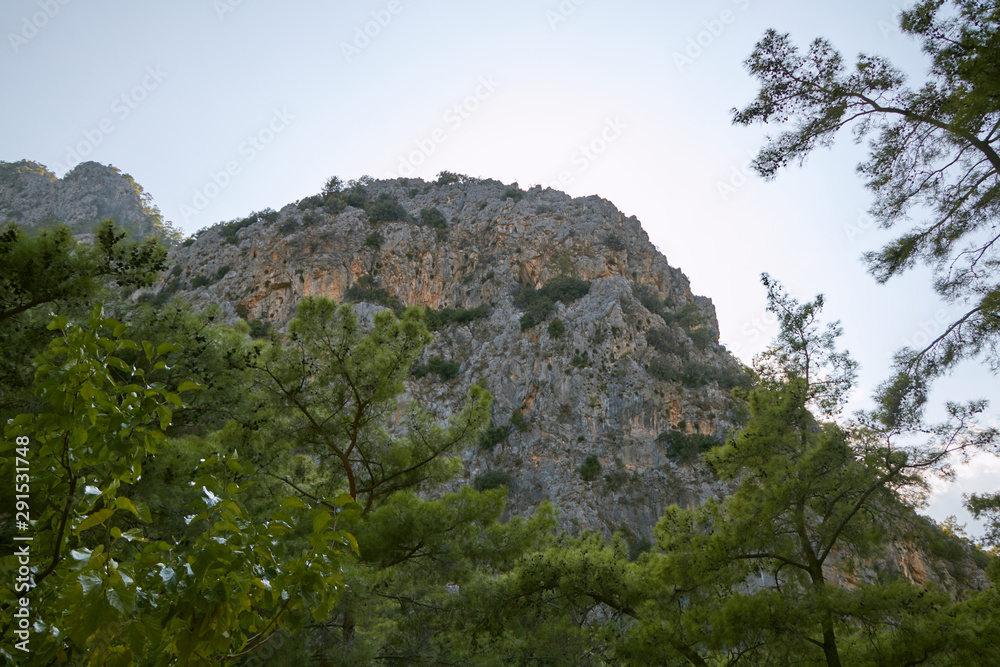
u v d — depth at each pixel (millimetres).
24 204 139875
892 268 11289
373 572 11945
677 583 12734
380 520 12328
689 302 104875
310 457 15742
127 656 2760
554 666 14797
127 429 3033
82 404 2928
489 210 109750
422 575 12805
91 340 3033
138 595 2744
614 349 76875
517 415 72000
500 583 13680
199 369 11898
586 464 65750
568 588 13148
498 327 85062
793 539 12906
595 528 59531
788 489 12461
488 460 69000
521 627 14078
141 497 9047
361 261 96062
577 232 102562
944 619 10695
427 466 14789
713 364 80938
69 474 3088
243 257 99875
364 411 14586
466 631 13133
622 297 83438
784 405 13695
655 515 62312
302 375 13789
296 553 10672
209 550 2855
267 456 13148
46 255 9438
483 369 78562
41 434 2998
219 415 12680
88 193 140875
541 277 94938
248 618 3102
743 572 12945
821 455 12367
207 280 97875
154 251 10836
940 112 10164
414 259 100125
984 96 8945
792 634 11672
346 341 14203
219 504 3145
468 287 96250
